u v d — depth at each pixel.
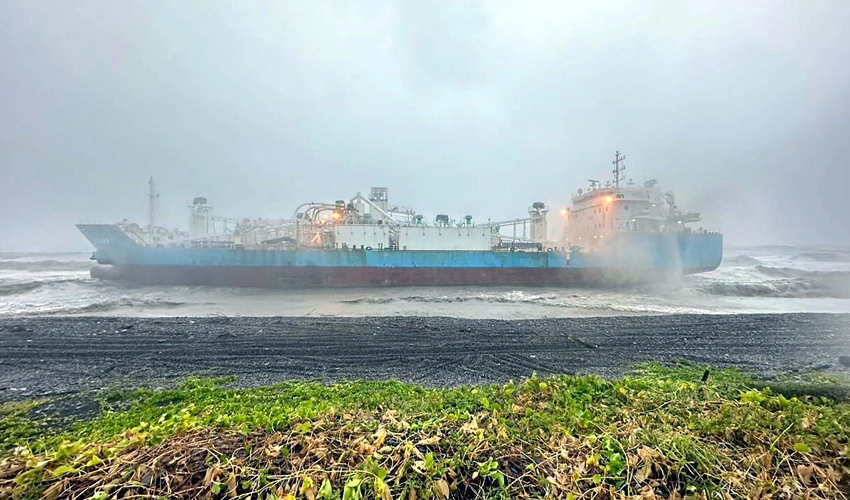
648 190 34.94
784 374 7.89
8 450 3.95
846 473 2.19
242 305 20.73
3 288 25.91
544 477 2.32
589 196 36.97
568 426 3.08
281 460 2.46
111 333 11.95
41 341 10.94
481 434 2.75
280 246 29.44
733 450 2.59
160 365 8.83
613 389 4.19
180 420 3.35
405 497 2.13
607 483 2.23
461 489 2.28
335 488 2.18
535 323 13.83
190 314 17.97
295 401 5.58
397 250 28.36
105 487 2.09
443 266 28.70
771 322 13.94
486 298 23.38
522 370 8.52
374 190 38.94
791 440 2.56
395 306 20.50
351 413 3.41
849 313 17.11
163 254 28.19
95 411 5.79
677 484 2.24
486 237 30.55
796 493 2.08
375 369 8.56
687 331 12.48
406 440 2.63
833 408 3.51
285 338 11.42
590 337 11.61
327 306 20.45
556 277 29.59
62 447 2.51
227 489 2.16
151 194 44.50
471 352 9.96
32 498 2.10
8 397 6.63
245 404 5.35
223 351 10.02
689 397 3.91
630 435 2.70
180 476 2.24
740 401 3.55
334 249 27.91
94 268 29.92
